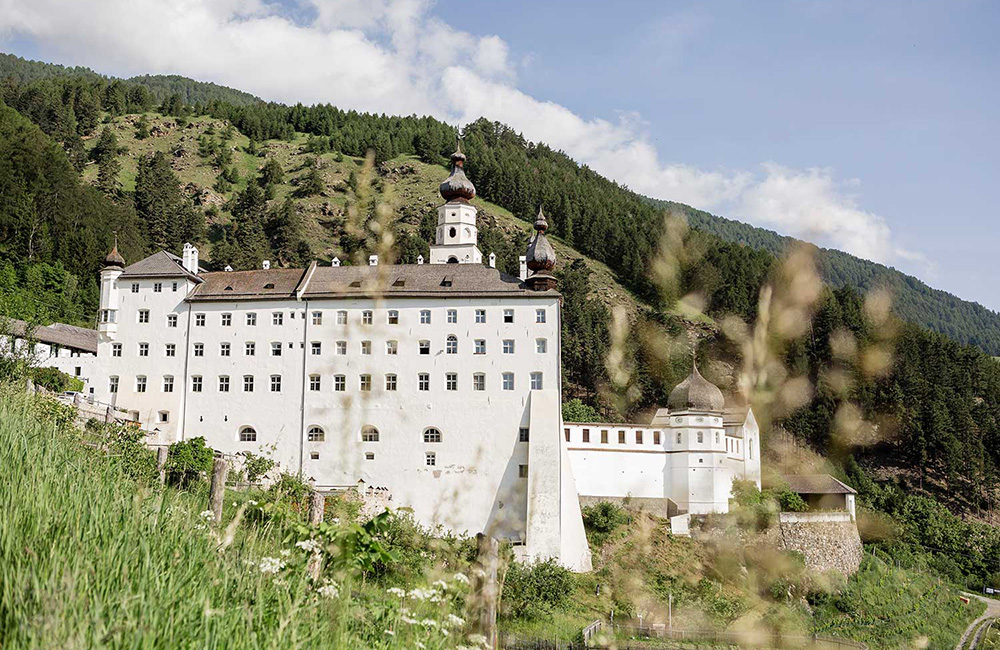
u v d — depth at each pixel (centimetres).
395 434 7394
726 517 7494
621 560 6562
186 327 7875
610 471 7900
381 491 6994
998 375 12975
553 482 7025
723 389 8106
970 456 11894
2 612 970
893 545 9812
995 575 9475
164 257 8188
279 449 7481
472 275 7906
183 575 1174
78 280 13712
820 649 5141
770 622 5234
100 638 909
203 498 1722
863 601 6650
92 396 7381
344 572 1427
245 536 1449
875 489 10481
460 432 7356
